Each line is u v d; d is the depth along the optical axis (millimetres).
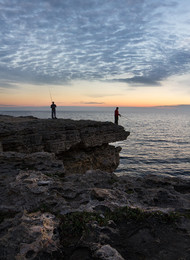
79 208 5125
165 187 6801
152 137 112875
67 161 23625
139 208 5082
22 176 6984
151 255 3586
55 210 5062
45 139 20266
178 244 3881
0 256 3322
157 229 4352
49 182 6492
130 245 3844
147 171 47781
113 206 5199
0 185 6664
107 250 3525
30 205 5238
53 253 3516
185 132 142000
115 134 27922
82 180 7195
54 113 30328
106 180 7305
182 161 57625
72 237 4043
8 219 4512
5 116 32156
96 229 4215
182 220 4645
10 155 9992
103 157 28094
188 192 6723
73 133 22703
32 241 3652
